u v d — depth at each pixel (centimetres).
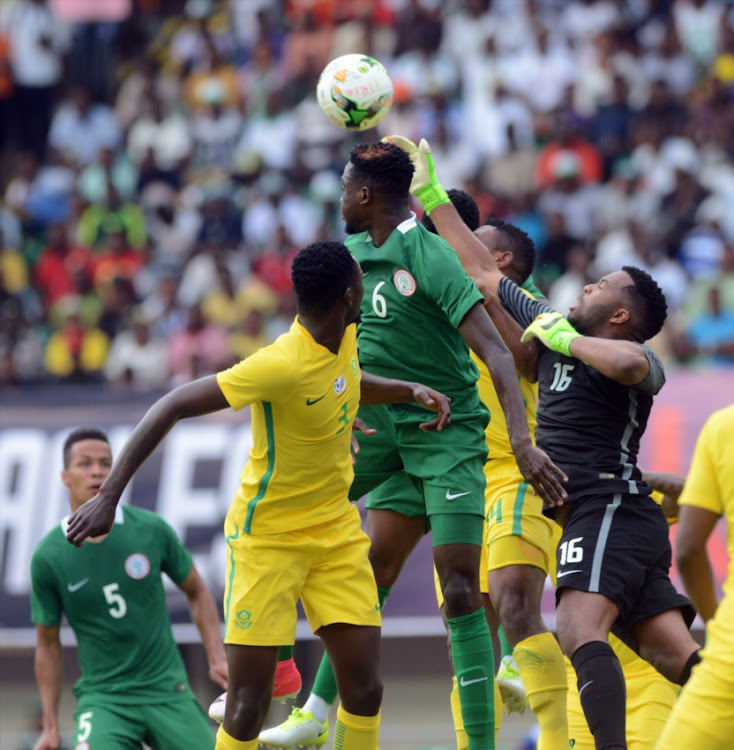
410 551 2019
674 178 5188
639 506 1773
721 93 5544
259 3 6569
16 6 6825
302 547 1723
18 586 3472
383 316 1891
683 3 5950
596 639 1692
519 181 5341
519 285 2130
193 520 3456
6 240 5791
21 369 4938
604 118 5516
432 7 6106
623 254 4825
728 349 4316
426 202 1975
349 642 1747
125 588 2444
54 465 3538
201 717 2452
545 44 5772
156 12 7056
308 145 5719
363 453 1973
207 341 4731
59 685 2483
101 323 5062
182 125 6144
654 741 2039
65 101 6631
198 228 5484
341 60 2044
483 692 1853
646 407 1830
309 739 2025
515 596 1928
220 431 3519
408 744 3791
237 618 1720
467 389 1908
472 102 5709
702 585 1542
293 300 4831
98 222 5619
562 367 1850
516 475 2008
